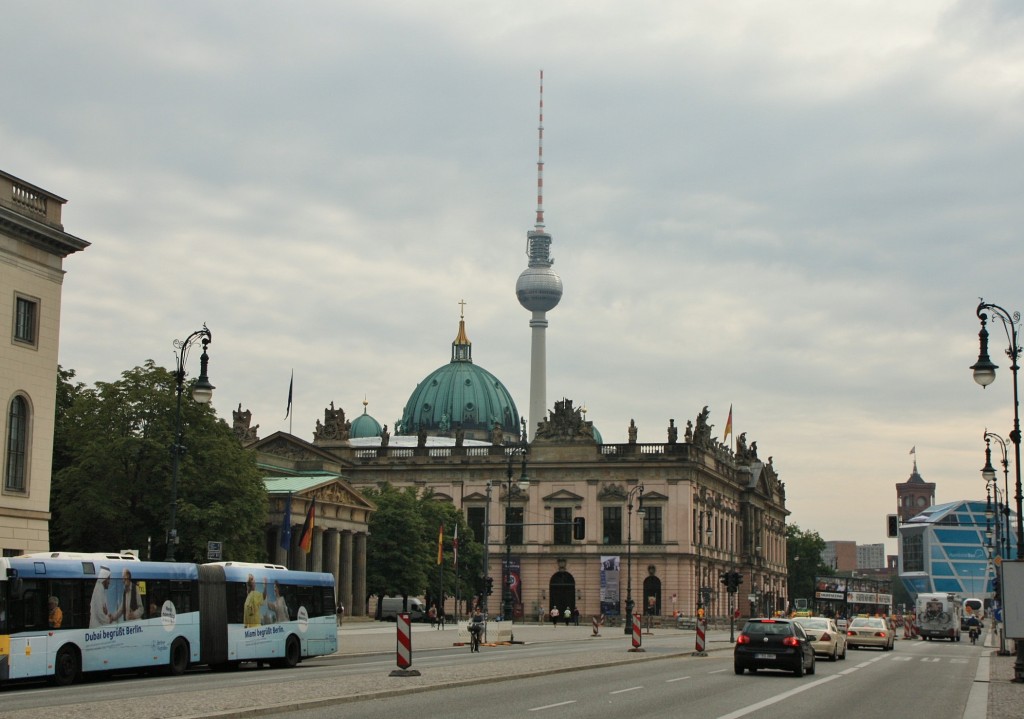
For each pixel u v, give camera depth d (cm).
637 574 19612
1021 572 6069
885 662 7925
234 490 11112
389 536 17038
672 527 19625
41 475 8606
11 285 8331
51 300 8719
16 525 8325
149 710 3709
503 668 6138
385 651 8575
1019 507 6681
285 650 6869
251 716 3650
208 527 10762
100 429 10794
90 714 3588
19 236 8394
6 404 8262
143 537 10800
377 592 17050
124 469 10762
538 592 19962
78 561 5650
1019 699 5000
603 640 11738
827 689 5175
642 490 18738
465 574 18938
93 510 10562
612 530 19888
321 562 14700
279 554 14075
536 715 3753
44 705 3969
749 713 3959
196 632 6266
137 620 5909
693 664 7094
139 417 10812
